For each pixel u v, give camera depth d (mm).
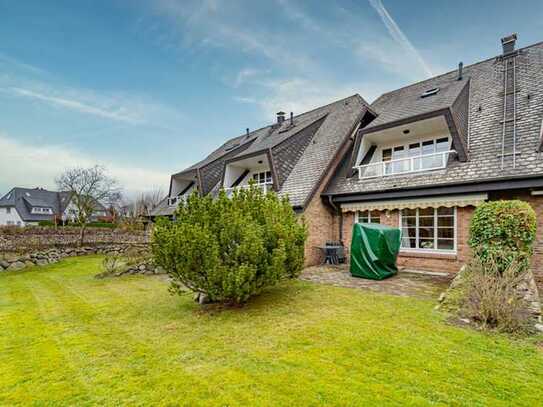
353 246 13914
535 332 6848
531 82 15227
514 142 12930
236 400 4801
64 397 5066
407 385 5012
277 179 19500
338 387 5016
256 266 9258
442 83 19891
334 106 24828
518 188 11953
